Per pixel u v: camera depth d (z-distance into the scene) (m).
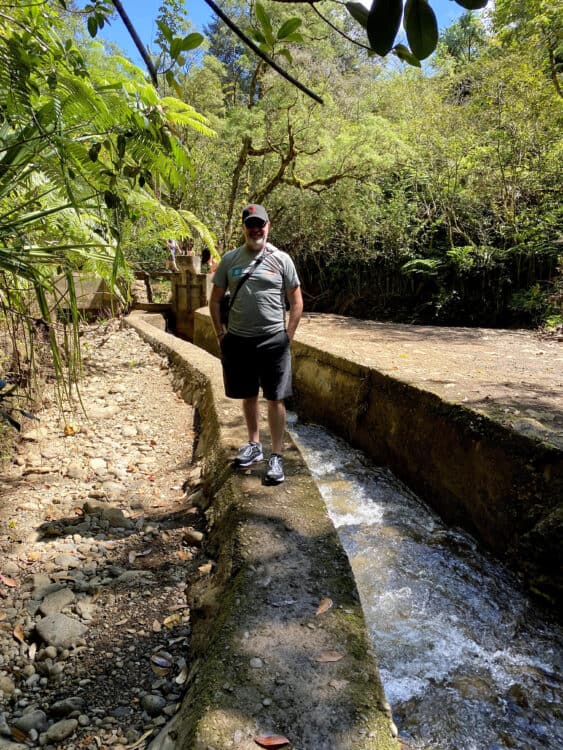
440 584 3.21
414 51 0.74
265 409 4.48
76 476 3.90
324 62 10.14
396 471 4.65
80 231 3.05
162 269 11.55
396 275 11.20
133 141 1.70
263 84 10.73
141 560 2.95
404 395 4.52
